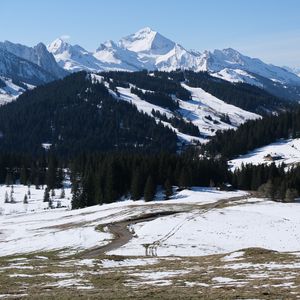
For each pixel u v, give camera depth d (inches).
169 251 2576.3
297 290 1161.4
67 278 1498.5
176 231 3314.5
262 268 1592.0
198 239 3006.9
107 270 1706.4
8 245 3235.7
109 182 5895.7
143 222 4018.2
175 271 1617.9
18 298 1150.3
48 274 1600.6
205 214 3988.7
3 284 1397.6
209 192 6274.6
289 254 1957.4
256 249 2133.4
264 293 1126.4
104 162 6604.3
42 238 3405.5
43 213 5516.7
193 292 1180.5
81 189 6407.5
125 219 4227.4
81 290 1261.1
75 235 3444.9
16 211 6028.5
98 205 5644.7
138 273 1585.9
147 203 5300.2
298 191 6048.2
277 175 6934.1
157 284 1341.0
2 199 7022.6
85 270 1706.4
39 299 1133.7
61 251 2773.1
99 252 2645.2
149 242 2938.0
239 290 1189.7
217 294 1137.4
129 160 6643.7
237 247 2743.6
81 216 4731.8
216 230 3307.1
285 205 4877.0
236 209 4537.4
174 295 1141.7
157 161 6658.5
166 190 5871.1
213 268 1663.4
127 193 6254.9
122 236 3331.7
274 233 3198.8
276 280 1318.9
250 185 7081.7
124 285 1338.6
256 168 7126.0
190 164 6939.0
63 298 1134.4
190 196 5856.3
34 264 1937.7
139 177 5841.5
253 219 3727.9
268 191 5723.4
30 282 1430.9
